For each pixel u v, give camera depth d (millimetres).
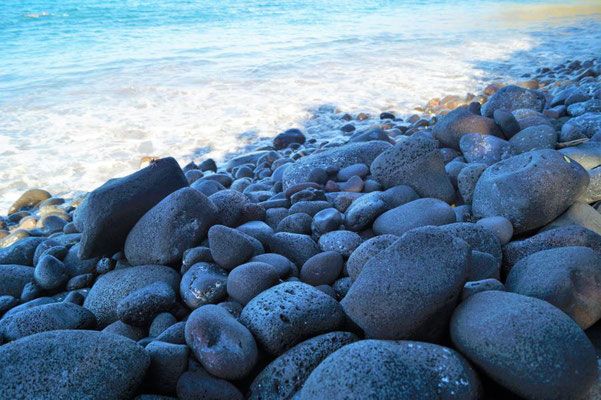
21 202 5898
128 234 3428
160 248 3248
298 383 2131
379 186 4172
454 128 4789
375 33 15945
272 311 2367
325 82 10391
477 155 4379
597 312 2186
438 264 2115
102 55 13219
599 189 3494
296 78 10727
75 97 9789
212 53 13195
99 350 2082
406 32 16156
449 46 13773
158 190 3535
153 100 9531
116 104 9352
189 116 8633
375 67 11523
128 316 2693
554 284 2207
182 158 6992
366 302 2119
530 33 15508
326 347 2230
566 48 12953
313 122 8156
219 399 2092
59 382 1977
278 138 7129
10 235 4848
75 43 14859
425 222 3197
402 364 1834
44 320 2674
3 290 3486
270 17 19156
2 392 1926
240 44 14328
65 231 4543
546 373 1758
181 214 3283
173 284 3080
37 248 3922
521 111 5293
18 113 8914
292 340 2322
